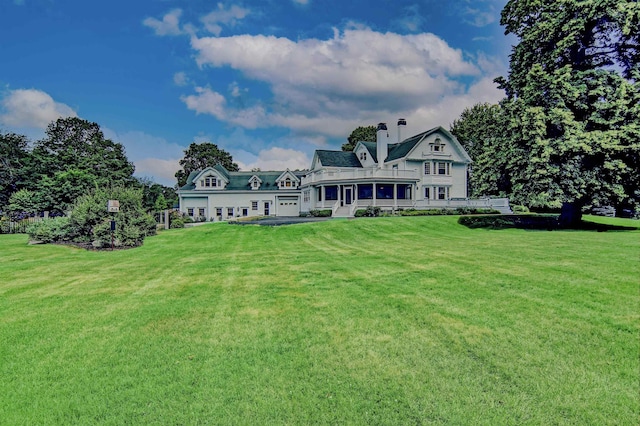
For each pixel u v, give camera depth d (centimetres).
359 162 4088
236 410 312
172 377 366
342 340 451
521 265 848
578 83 1952
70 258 1148
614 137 1803
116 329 497
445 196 3728
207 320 530
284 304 599
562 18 1966
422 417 301
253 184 4447
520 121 2008
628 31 1798
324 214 3419
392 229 2039
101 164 4738
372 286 699
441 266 875
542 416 302
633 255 950
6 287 741
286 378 364
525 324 484
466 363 390
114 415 306
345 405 318
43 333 482
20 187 3881
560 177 1905
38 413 308
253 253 1223
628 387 340
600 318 494
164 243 1568
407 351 419
